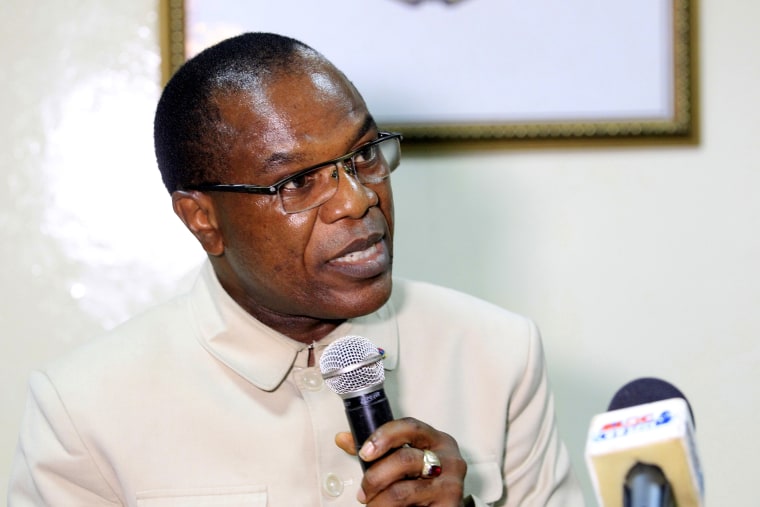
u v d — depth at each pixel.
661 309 3.66
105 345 2.29
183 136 2.09
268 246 2.00
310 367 2.25
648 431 1.31
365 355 1.78
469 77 3.58
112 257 3.63
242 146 2.00
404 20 3.56
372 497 1.77
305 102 1.99
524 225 3.64
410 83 3.58
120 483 2.17
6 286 3.61
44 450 2.20
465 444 2.30
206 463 2.15
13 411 3.59
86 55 3.63
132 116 3.63
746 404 3.66
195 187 2.11
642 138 3.60
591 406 3.66
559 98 3.60
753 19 3.63
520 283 3.65
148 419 2.18
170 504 2.12
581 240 3.64
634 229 3.65
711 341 3.66
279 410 2.21
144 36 3.63
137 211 3.64
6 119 3.61
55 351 3.62
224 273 2.23
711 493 3.65
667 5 3.59
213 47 2.14
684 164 3.64
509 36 3.58
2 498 3.57
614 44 3.59
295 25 3.56
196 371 2.23
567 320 3.66
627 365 3.66
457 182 3.62
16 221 3.62
